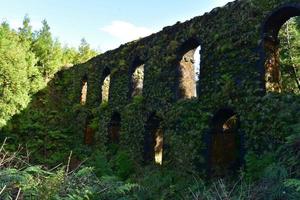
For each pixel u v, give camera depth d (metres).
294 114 9.26
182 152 12.48
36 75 22.19
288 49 15.64
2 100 19.31
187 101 12.88
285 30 15.78
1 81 19.47
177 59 14.02
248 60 10.86
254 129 10.16
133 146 15.38
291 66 15.66
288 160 7.51
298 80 15.50
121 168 13.71
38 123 20.25
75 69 22.58
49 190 5.64
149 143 14.94
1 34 21.78
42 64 24.17
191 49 14.06
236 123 11.80
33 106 21.64
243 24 11.28
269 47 10.77
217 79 11.77
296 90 15.46
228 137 11.86
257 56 10.63
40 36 25.58
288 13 10.31
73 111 21.19
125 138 16.03
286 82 15.67
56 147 19.62
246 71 10.85
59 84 23.86
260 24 10.75
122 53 17.77
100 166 12.91
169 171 12.08
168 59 14.27
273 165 7.57
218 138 11.80
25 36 25.92
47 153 19.30
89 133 19.80
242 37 11.20
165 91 14.15
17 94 19.81
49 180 5.86
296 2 9.84
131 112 16.02
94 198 6.36
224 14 12.08
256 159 9.52
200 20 13.05
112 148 16.69
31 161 17.36
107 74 19.55
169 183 10.83
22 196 5.44
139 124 15.34
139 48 16.48
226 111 11.48
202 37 12.75
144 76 15.62
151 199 9.48
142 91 15.53
